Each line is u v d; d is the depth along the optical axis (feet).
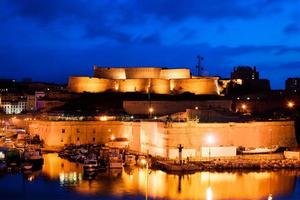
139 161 461.78
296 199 327.06
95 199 319.06
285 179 395.55
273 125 521.65
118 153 482.28
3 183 374.43
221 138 484.33
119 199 318.86
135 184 368.27
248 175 412.77
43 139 610.65
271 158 475.31
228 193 341.41
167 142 465.88
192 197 325.83
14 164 451.53
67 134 590.96
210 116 522.06
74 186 360.48
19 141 625.41
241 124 497.46
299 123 599.57
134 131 545.03
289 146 531.50
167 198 322.75
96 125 595.47
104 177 398.21
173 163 439.22
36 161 462.19
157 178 395.14
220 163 443.73
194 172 424.46
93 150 524.93
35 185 365.61
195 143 473.26
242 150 488.44
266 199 324.80
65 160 498.28
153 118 589.73
